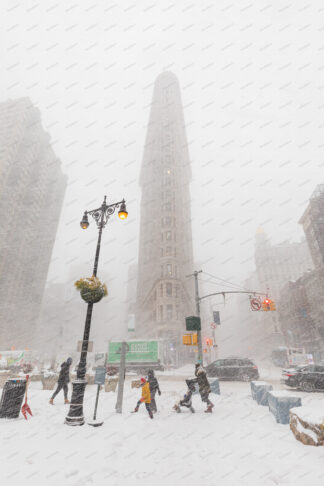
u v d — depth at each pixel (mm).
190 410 8391
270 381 17969
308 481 3711
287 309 53719
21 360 30156
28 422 6496
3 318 66812
